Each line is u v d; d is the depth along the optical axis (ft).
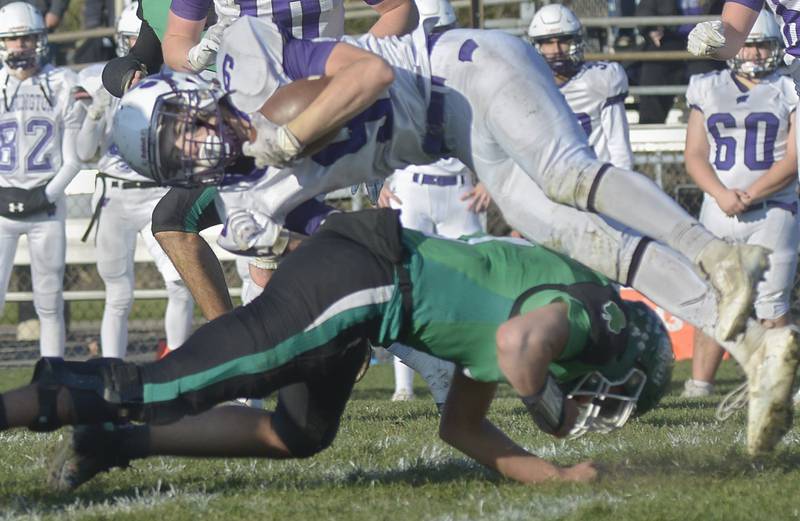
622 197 36.40
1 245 87.35
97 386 33.68
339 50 35.53
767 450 35.17
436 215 84.33
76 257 114.52
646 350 36.37
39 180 86.63
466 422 39.22
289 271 34.60
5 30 84.74
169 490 39.19
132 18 81.71
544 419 34.60
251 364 33.73
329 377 35.63
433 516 33.60
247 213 36.65
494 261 35.81
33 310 122.42
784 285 78.07
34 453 49.85
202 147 35.01
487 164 39.06
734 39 47.88
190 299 84.28
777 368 34.22
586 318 34.83
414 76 38.37
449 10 81.97
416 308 34.71
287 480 40.96
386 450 48.55
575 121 38.19
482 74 37.81
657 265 36.88
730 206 77.36
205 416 37.29
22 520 34.37
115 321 84.58
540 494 36.32
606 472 39.50
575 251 38.24
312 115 34.22
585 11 124.47
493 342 35.42
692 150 80.43
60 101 86.28
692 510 33.01
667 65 118.93
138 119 35.24
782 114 78.43
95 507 36.17
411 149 38.60
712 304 36.06
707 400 77.46
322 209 38.14
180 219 47.09
